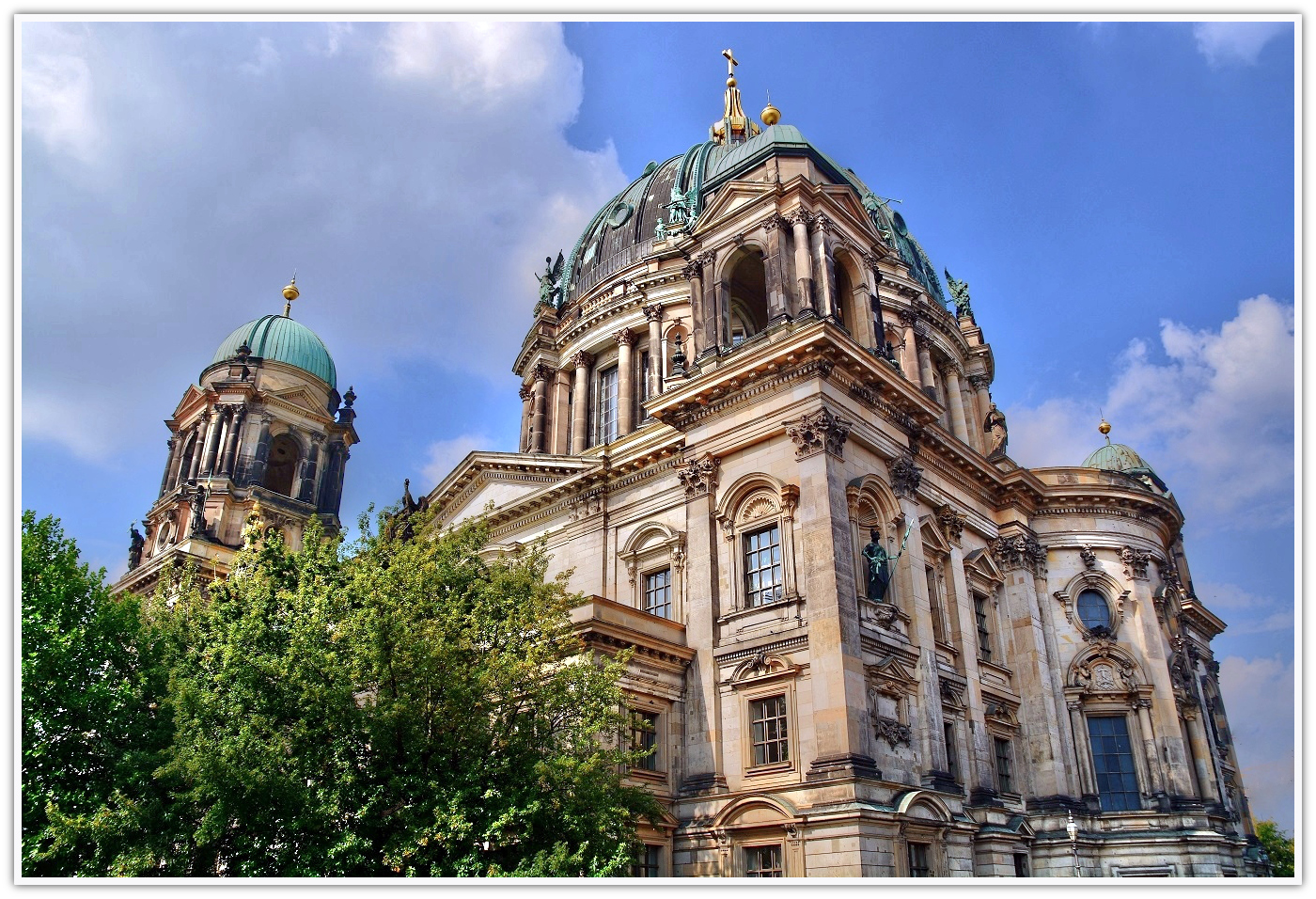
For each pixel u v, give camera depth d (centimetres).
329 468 8181
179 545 6838
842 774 3459
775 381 4272
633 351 6912
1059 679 5162
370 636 2922
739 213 4838
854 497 4100
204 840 2675
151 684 3441
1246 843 5344
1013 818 4459
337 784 2809
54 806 2888
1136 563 5531
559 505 5384
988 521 5322
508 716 3119
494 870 2625
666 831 3862
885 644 3941
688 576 4391
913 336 6744
